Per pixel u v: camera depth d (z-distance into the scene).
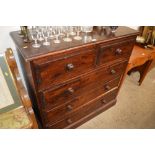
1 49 1.13
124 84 2.26
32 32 0.96
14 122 0.89
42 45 0.85
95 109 1.57
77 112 1.33
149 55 1.76
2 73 0.87
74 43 0.89
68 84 1.01
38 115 1.25
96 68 1.12
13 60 0.89
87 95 1.28
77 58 0.93
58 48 0.81
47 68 0.82
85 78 1.10
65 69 0.91
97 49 1.01
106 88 1.42
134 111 1.77
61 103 1.09
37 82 0.84
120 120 1.63
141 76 2.14
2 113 0.94
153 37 2.01
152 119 1.67
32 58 0.72
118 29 1.21
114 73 1.35
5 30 1.07
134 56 1.64
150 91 2.14
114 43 1.09
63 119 1.25
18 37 0.95
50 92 0.95
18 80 0.94
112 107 1.81
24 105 0.96
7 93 0.92
